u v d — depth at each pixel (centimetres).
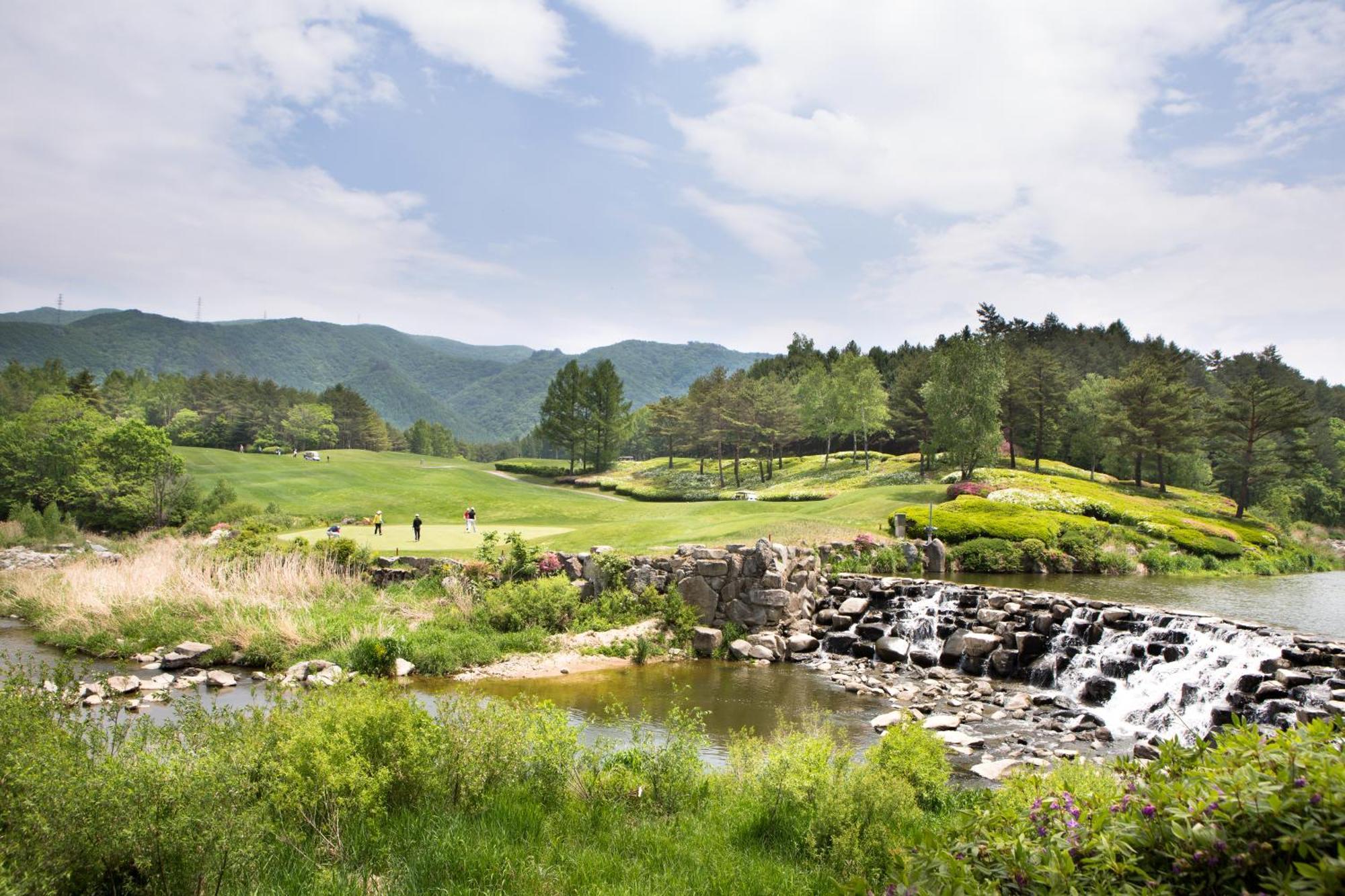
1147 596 3027
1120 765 552
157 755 705
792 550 2866
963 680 2106
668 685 1975
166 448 5947
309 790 762
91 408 7925
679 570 2659
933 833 522
